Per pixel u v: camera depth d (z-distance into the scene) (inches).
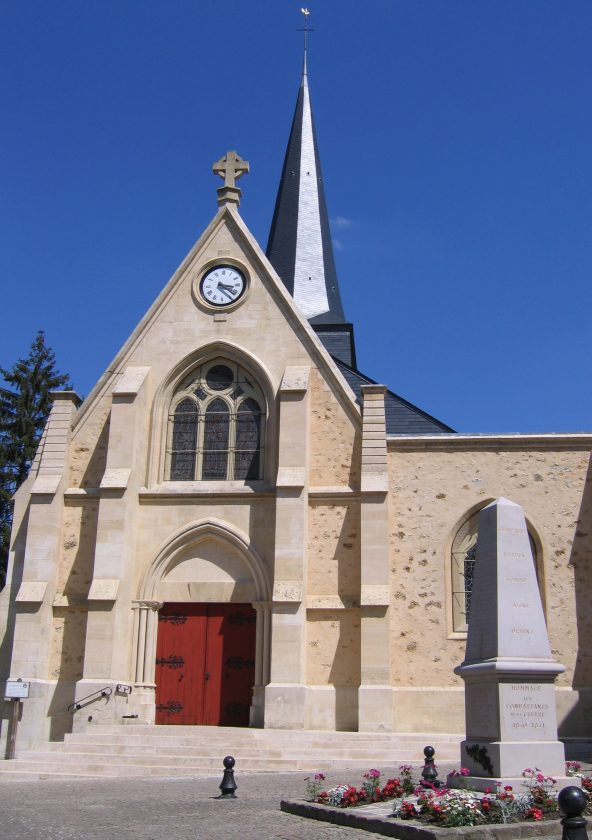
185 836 404.8
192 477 995.9
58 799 552.7
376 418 970.1
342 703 892.6
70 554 960.9
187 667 945.5
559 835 377.4
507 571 491.8
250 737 809.5
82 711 869.2
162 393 1013.2
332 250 1486.2
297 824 435.2
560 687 895.1
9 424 1731.1
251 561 944.9
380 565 909.2
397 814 419.5
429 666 906.7
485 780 450.6
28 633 909.2
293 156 1505.9
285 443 946.1
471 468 960.9
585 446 959.0
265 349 1013.8
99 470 991.6
